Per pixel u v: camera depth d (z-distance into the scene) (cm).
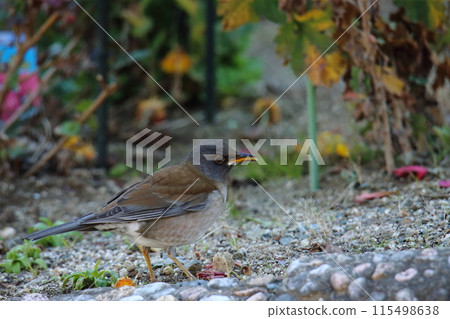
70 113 1402
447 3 1118
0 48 1345
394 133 1090
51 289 812
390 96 1070
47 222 1009
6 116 1284
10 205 1144
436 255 659
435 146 1152
